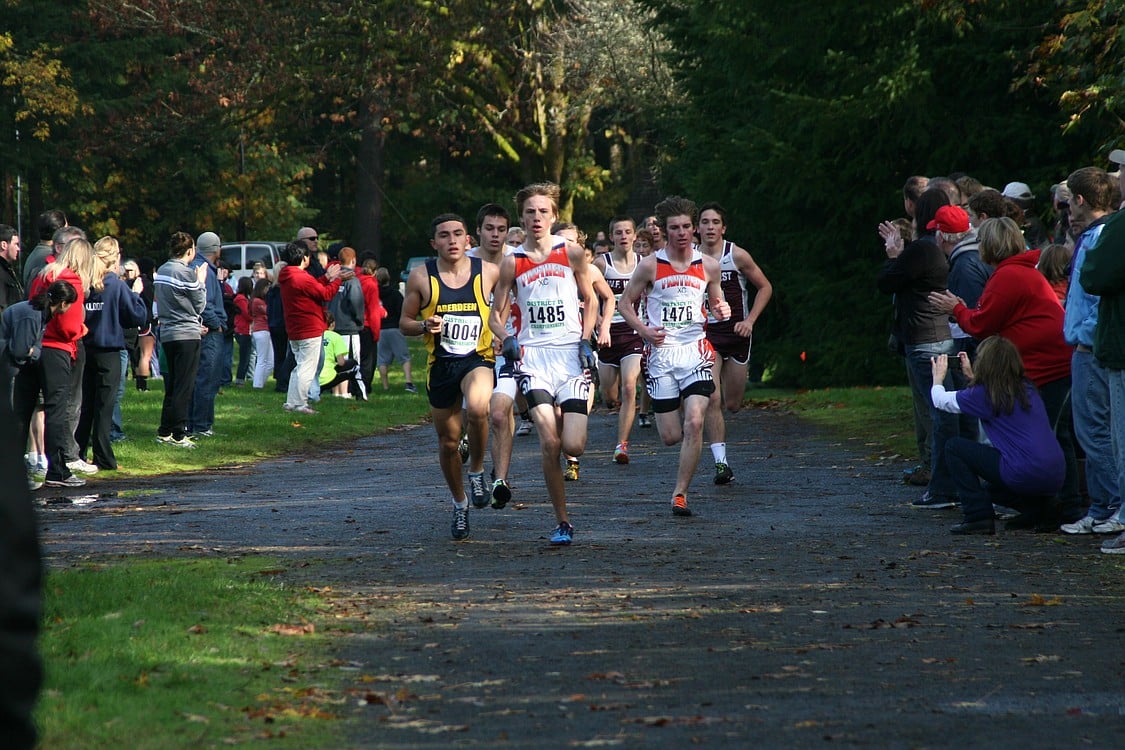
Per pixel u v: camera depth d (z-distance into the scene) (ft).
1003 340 72.64
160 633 48.37
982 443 73.92
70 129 378.32
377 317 183.21
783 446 121.08
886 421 137.49
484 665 45.16
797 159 195.52
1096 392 70.85
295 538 73.61
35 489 96.37
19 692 13.80
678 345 82.28
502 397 71.31
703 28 219.61
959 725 37.70
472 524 78.38
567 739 36.60
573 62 333.01
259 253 343.67
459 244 70.95
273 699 40.50
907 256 84.99
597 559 66.03
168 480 103.81
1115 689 41.70
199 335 122.72
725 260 99.30
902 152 195.52
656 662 45.52
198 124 367.45
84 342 105.50
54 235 103.50
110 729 36.52
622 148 458.91
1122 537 66.54
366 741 36.47
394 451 127.44
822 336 207.62
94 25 375.04
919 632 49.96
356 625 51.24
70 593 55.11
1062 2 118.21
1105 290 64.80
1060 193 85.76
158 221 432.66
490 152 400.26
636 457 114.42
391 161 497.46
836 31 193.47
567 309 71.15
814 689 41.86
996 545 69.26
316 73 342.23
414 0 328.70
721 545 69.97
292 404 156.25
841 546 69.41
